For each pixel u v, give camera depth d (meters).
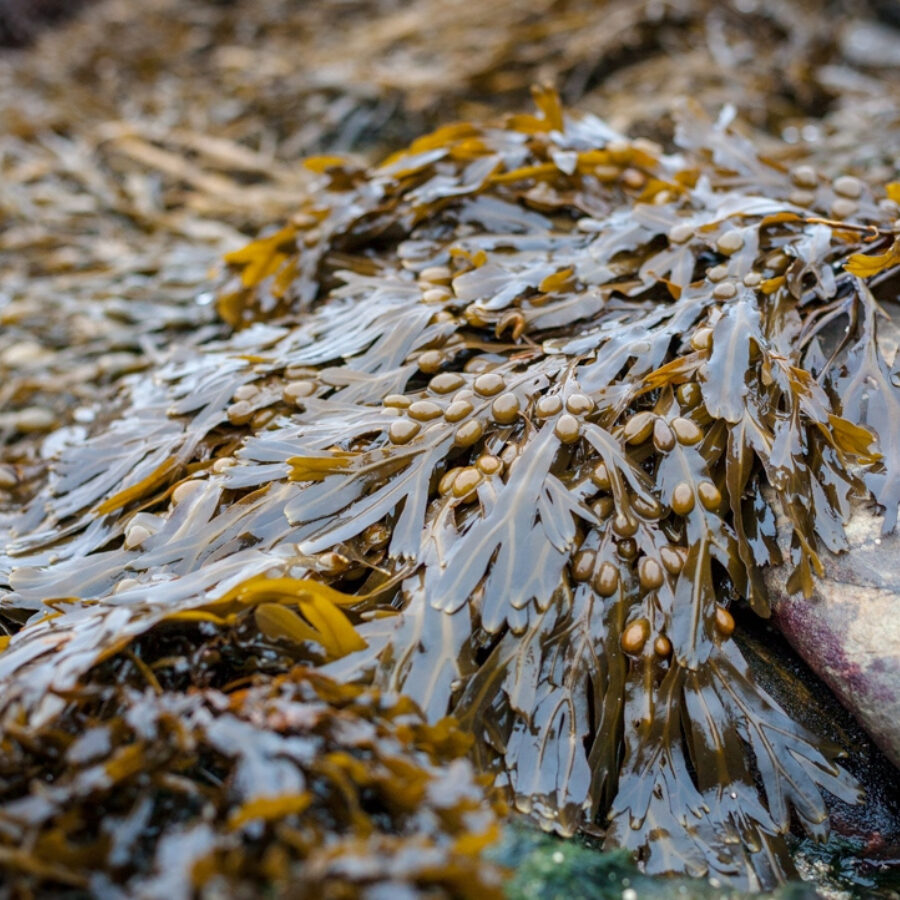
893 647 0.49
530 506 0.50
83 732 0.44
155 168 1.16
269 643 0.48
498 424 0.53
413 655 0.47
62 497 0.60
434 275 0.63
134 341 0.81
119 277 0.91
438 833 0.40
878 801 0.50
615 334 0.56
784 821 0.48
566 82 1.28
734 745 0.49
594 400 0.53
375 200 0.69
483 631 0.49
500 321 0.58
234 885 0.37
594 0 1.38
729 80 1.22
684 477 0.51
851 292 0.57
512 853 0.45
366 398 0.57
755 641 0.53
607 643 0.49
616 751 0.48
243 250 0.71
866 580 0.50
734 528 0.51
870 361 0.54
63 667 0.45
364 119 1.26
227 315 0.72
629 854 0.47
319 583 0.48
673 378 0.53
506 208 0.67
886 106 1.06
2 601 0.54
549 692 0.48
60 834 0.39
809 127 1.12
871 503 0.52
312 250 0.69
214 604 0.47
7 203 1.08
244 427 0.59
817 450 0.52
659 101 1.17
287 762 0.41
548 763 0.47
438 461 0.52
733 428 0.52
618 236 0.62
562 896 0.44
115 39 1.56
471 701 0.47
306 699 0.44
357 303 0.64
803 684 0.52
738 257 0.58
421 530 0.51
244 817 0.38
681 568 0.50
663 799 0.48
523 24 1.37
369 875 0.37
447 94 1.27
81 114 1.30
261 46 1.52
